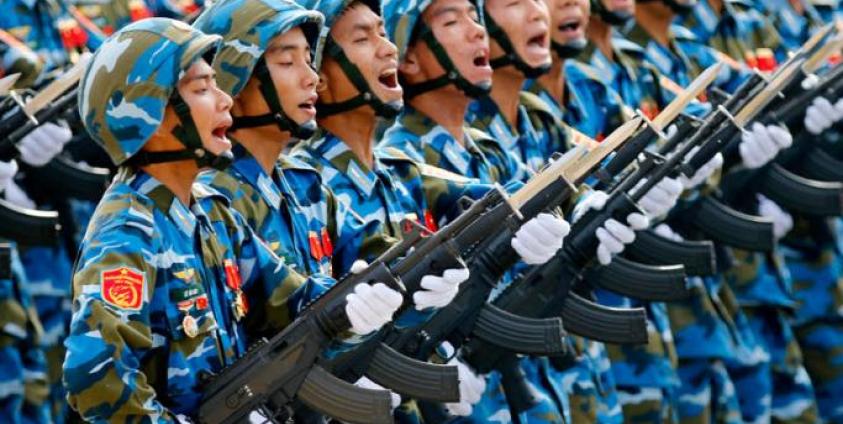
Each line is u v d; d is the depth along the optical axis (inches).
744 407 1280.8
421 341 1001.5
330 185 1027.9
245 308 926.4
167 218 893.8
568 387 1125.1
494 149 1140.5
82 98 898.7
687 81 1341.0
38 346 1092.5
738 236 1208.2
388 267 920.9
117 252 869.8
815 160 1259.8
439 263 930.7
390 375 961.5
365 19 1032.8
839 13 1507.1
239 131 978.7
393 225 1035.3
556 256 1073.5
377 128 1139.9
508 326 1035.3
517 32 1146.7
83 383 853.8
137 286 868.0
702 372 1248.8
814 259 1350.9
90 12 1175.6
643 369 1194.0
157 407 868.0
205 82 896.9
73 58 1156.5
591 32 1259.8
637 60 1291.8
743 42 1429.6
